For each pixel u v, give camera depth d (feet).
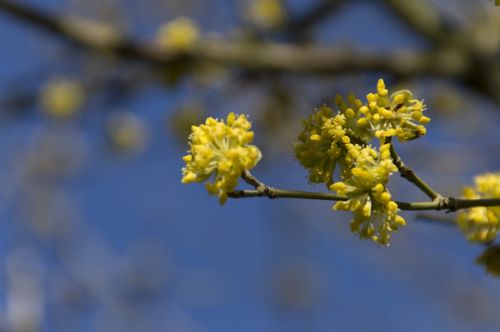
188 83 22.50
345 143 7.13
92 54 20.70
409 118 7.07
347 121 7.25
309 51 20.90
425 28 21.09
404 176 7.12
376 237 7.02
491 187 8.15
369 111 7.15
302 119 7.52
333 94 22.52
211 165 7.11
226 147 7.16
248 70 21.31
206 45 20.33
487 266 8.46
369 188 7.00
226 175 6.98
